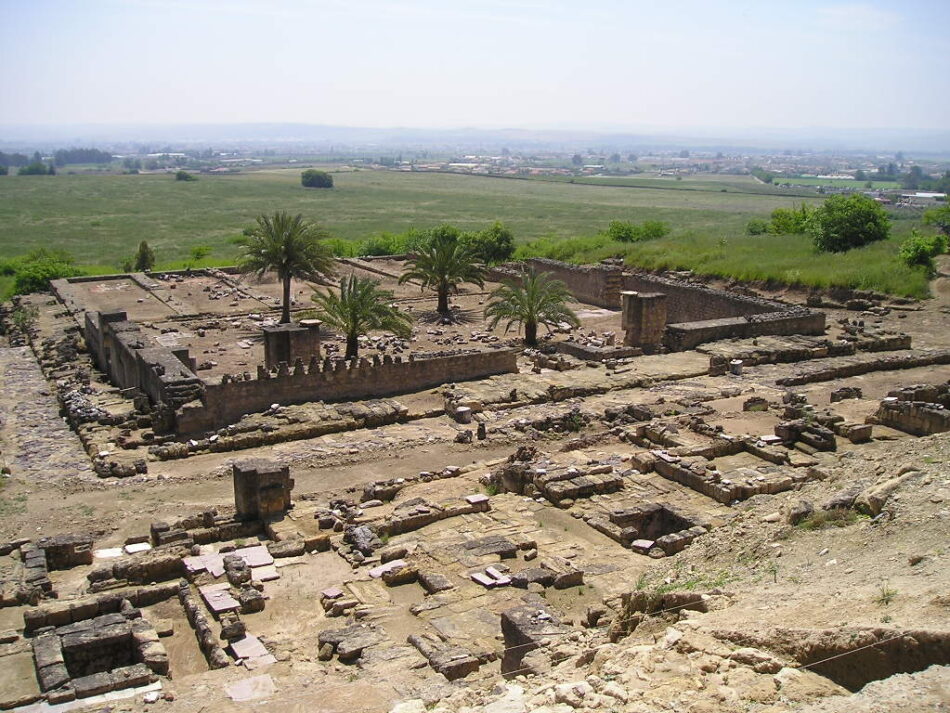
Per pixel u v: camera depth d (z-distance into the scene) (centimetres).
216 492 2958
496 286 7506
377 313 4828
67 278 7675
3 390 4394
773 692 1120
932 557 1363
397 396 4081
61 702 1647
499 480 2920
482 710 1280
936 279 5844
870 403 3575
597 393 4053
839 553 1541
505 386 4112
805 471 2759
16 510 2769
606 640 1636
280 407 3741
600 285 6912
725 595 1480
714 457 3017
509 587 2139
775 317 4997
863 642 1130
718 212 17175
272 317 6253
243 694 1666
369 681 1683
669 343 4891
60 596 2180
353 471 3153
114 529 2631
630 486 2805
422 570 2241
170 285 7388
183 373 3738
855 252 6425
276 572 2289
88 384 4356
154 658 1811
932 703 970
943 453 1873
